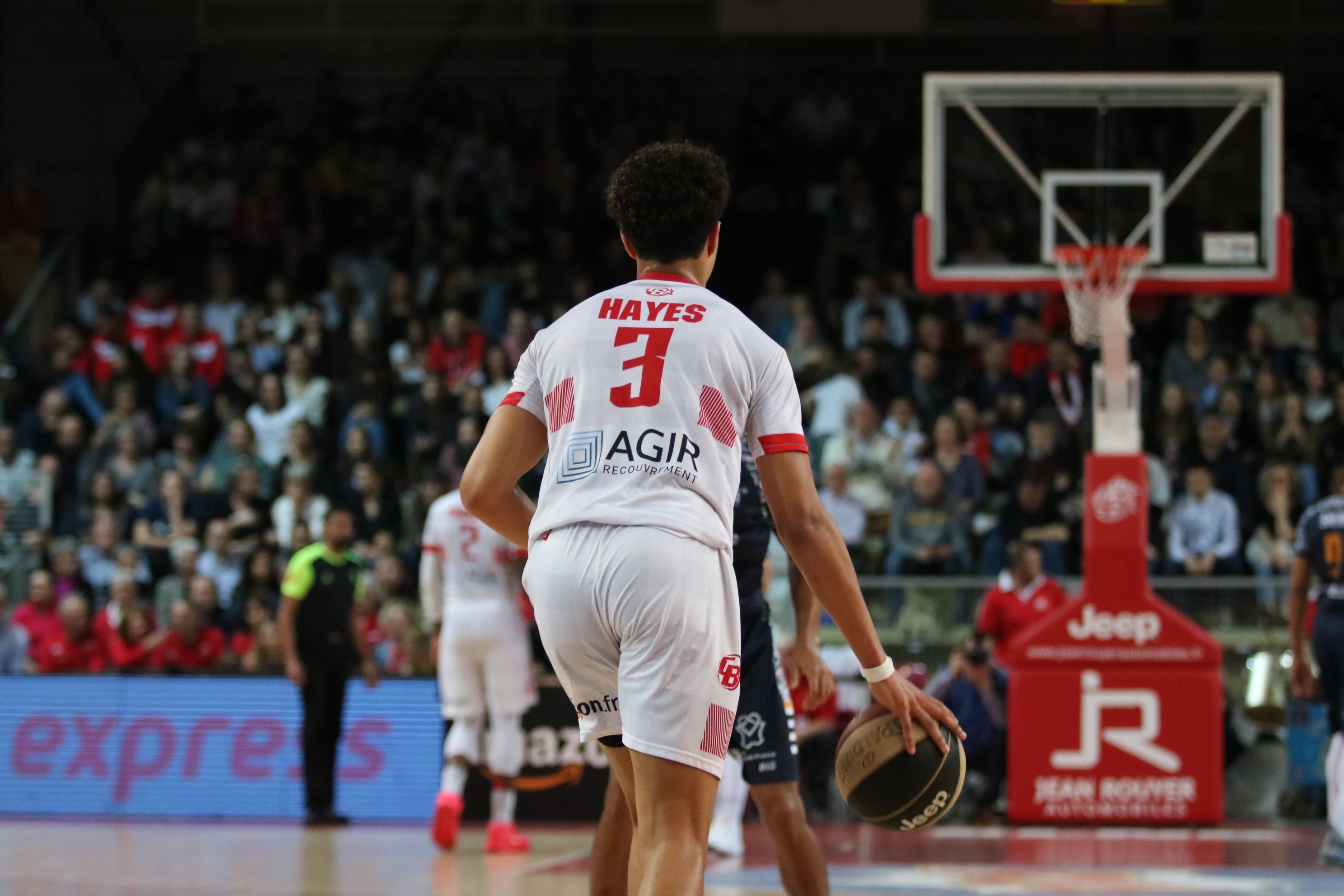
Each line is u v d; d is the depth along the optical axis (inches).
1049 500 1004.6
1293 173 1425.9
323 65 1733.5
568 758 819.4
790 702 405.7
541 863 653.3
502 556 704.4
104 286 1416.1
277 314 1382.9
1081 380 1160.8
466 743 701.9
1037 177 850.1
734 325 275.6
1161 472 1044.5
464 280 1375.5
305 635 828.0
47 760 890.1
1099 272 811.4
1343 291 1355.8
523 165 1552.7
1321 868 624.1
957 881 581.6
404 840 747.4
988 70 1638.8
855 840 730.8
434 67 1723.7
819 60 1670.8
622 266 1454.2
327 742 835.4
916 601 878.4
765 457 270.2
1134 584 743.7
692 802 259.3
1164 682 739.4
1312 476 1082.7
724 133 1668.3
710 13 1663.4
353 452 1147.3
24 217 1557.6
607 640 264.5
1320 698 718.5
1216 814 737.0
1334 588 655.8
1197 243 835.4
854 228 1466.5
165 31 1748.3
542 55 1708.9
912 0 1624.0
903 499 1010.7
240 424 1173.7
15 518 1147.3
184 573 1003.3
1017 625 823.7
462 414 1167.0
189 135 1664.6
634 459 265.3
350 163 1556.3
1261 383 1146.0
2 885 577.6
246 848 712.4
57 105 1743.4
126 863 650.2
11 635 981.2
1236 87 841.5
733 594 267.4
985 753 794.2
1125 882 580.1
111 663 932.6
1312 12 1608.0
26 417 1255.5
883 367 1215.6
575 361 277.7
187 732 879.1
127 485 1183.6
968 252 852.6
